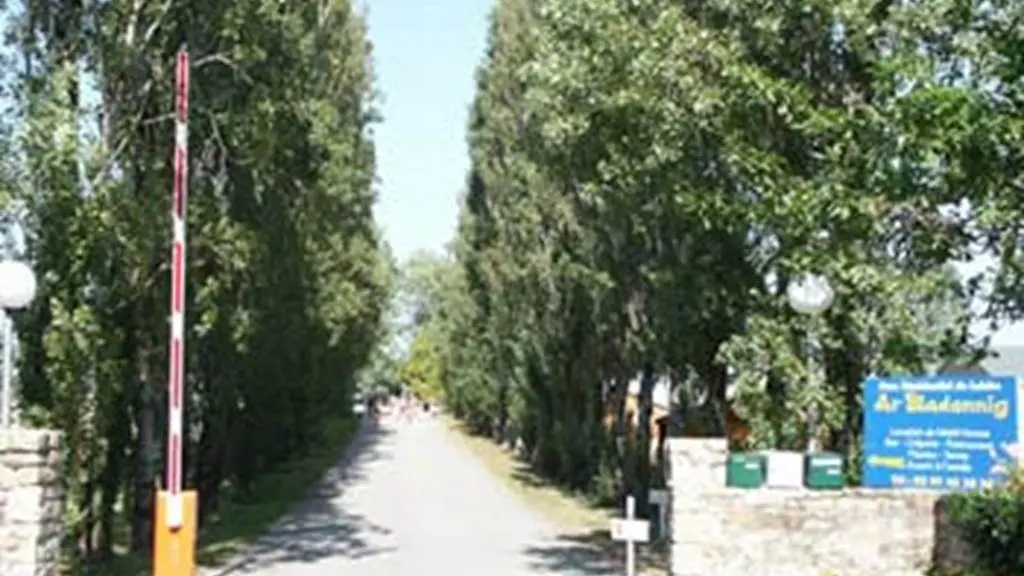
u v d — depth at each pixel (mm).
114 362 20562
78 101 20641
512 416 52625
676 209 19984
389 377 136625
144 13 22297
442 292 95438
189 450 30812
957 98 14008
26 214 19375
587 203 28156
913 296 17703
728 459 16969
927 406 16812
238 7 22875
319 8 28734
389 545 25922
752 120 18500
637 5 19344
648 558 23391
